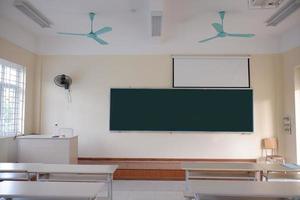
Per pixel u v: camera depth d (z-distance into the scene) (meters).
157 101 7.11
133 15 5.64
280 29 6.55
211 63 7.13
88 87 7.21
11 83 6.27
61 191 2.64
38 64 7.22
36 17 5.29
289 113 6.69
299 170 3.93
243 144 7.02
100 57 7.24
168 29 6.54
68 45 7.25
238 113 7.04
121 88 7.15
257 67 7.12
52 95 7.21
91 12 5.47
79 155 7.13
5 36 5.77
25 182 3.01
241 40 7.15
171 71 7.17
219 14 5.52
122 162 6.96
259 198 2.99
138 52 7.23
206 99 7.07
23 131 6.62
